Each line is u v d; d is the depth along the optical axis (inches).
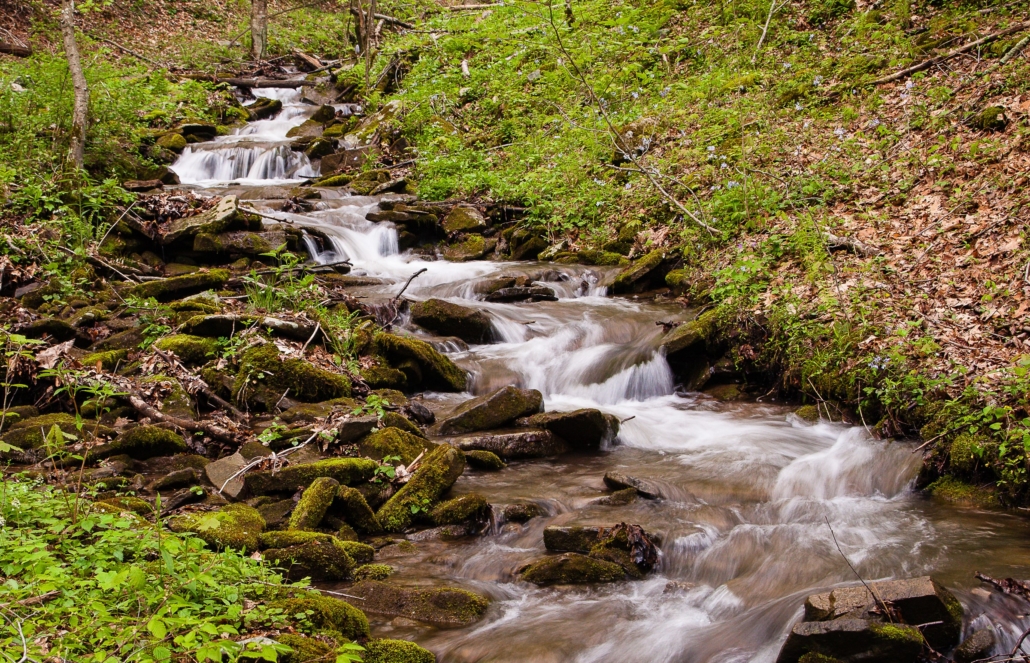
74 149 454.9
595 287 424.8
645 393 323.6
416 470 228.5
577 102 569.9
